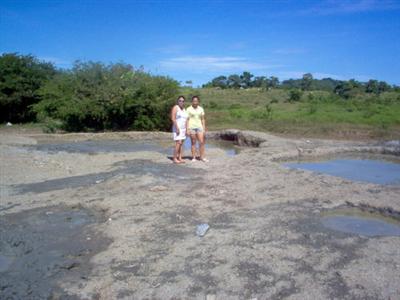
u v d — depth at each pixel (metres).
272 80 76.38
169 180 9.48
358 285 4.46
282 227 6.21
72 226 6.83
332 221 6.63
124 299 4.41
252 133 17.97
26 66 30.11
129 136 20.88
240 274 4.80
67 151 15.39
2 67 28.78
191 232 6.13
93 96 22.88
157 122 23.38
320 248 5.43
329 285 4.49
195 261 5.17
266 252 5.33
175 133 11.71
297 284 4.54
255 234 5.95
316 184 8.70
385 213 6.96
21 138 19.09
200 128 11.92
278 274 4.77
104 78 23.30
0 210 7.74
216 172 10.34
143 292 4.53
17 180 10.17
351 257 5.15
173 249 5.55
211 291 4.48
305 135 19.78
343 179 9.11
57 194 8.70
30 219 7.22
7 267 5.38
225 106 38.44
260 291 4.43
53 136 20.44
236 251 5.39
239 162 11.61
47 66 31.58
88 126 23.98
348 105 31.69
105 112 22.97
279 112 29.19
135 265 5.17
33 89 29.44
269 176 9.57
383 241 5.64
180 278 4.77
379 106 29.78
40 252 5.80
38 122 30.11
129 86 23.06
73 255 5.67
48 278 5.03
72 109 22.17
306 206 7.25
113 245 5.82
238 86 75.69
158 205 7.51
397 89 46.66
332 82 79.56
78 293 4.63
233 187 8.66
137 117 23.34
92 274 5.04
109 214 7.20
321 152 13.45
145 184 9.08
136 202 7.75
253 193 8.15
